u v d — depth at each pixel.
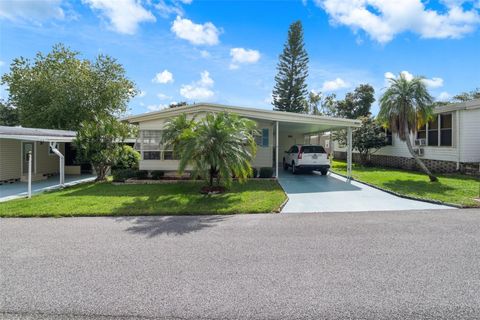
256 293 3.10
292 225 5.83
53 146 11.78
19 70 23.16
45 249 4.52
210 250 4.43
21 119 23.41
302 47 35.69
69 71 22.50
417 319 2.59
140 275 3.57
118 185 11.16
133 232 5.42
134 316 2.70
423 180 11.87
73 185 11.89
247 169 9.18
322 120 12.12
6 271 3.71
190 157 8.84
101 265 3.88
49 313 2.75
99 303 2.92
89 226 5.86
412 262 3.88
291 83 35.88
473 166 13.05
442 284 3.25
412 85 11.77
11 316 2.70
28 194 9.30
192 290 3.18
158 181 11.77
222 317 2.67
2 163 12.92
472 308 2.76
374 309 2.76
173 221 6.23
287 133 22.30
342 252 4.28
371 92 35.12
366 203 8.05
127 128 13.81
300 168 14.12
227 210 7.02
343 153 26.64
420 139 16.08
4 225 5.97
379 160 20.44
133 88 25.56
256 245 4.64
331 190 10.25
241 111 11.90
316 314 2.69
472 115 13.49
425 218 6.26
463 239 4.81
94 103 22.88
